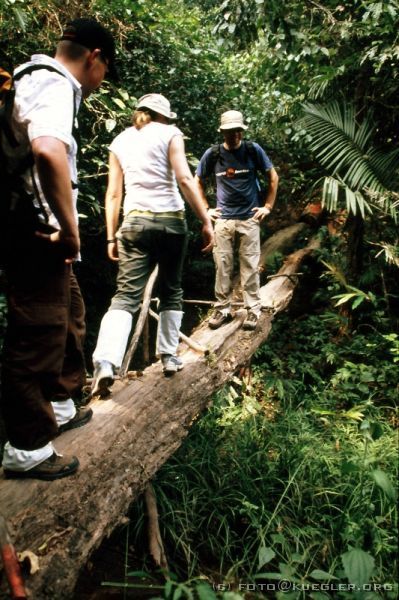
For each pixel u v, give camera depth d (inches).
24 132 70.3
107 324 109.2
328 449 137.8
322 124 201.6
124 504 90.1
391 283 219.6
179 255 116.6
